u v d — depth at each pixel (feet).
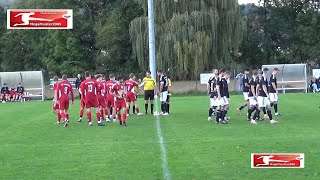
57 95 58.70
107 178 29.22
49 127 58.49
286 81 139.54
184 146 40.52
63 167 32.89
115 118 63.00
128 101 71.10
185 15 143.23
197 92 143.02
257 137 44.83
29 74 134.62
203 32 142.72
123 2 194.90
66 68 184.65
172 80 153.69
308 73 188.55
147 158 35.27
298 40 224.94
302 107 79.25
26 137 49.19
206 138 44.98
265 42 229.66
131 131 51.90
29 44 204.03
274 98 65.77
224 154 36.35
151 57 94.02
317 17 217.36
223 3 149.69
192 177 28.99
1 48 205.67
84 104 63.82
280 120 60.08
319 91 138.21
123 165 32.94
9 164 34.45
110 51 183.62
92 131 53.01
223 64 150.71
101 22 192.34
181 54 142.00
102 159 35.45
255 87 58.49
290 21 227.40
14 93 129.39
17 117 74.13
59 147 41.98
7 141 46.39
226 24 150.10
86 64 192.03
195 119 63.93
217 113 58.23
